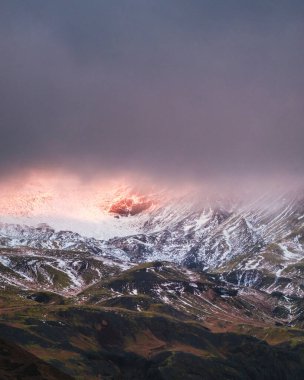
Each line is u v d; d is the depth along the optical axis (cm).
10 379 17962
